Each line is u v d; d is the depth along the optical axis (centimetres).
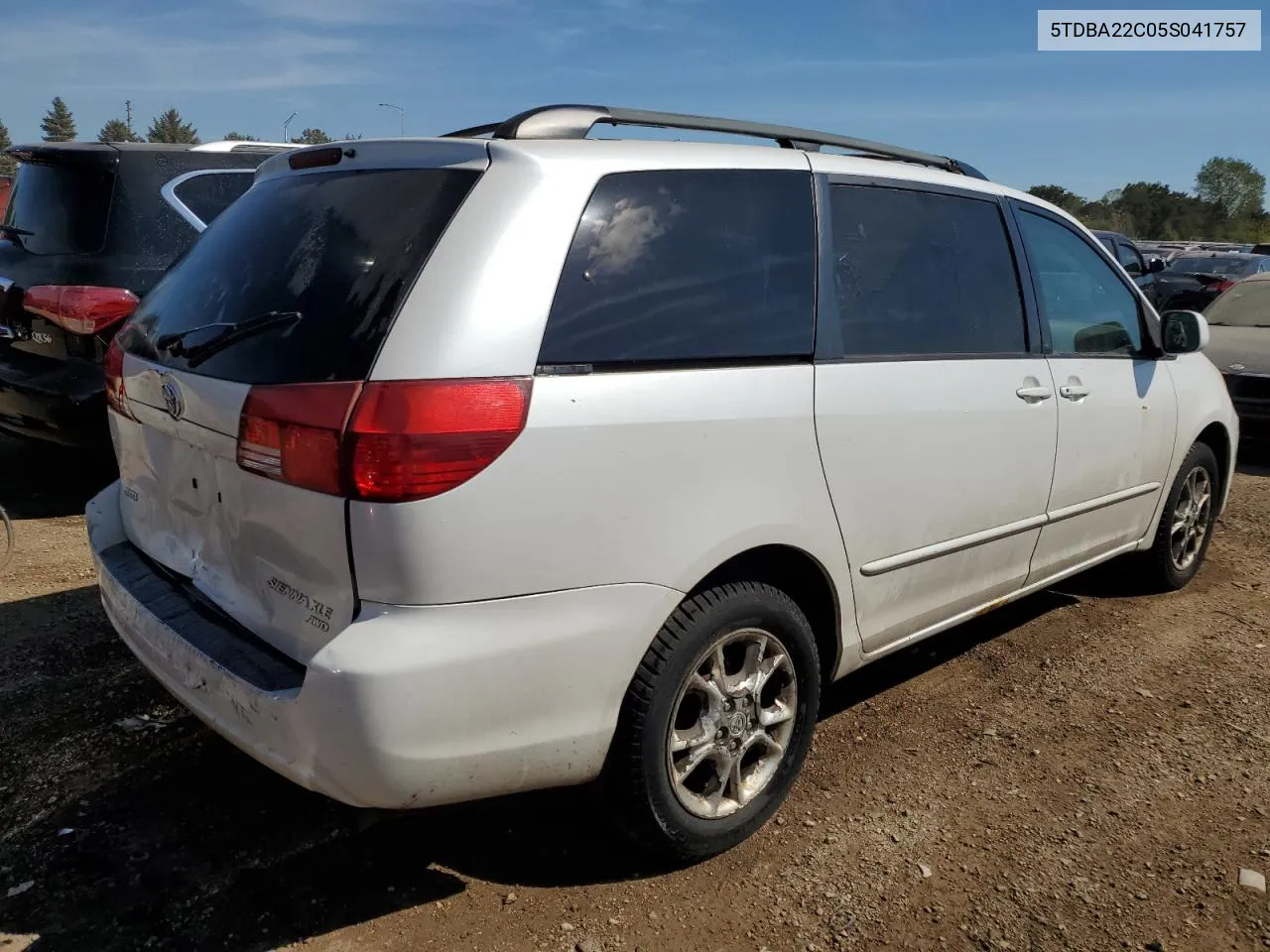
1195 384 467
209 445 245
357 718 206
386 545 207
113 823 281
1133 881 268
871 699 372
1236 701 373
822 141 319
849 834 286
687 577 245
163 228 543
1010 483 348
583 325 233
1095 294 409
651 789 249
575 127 255
